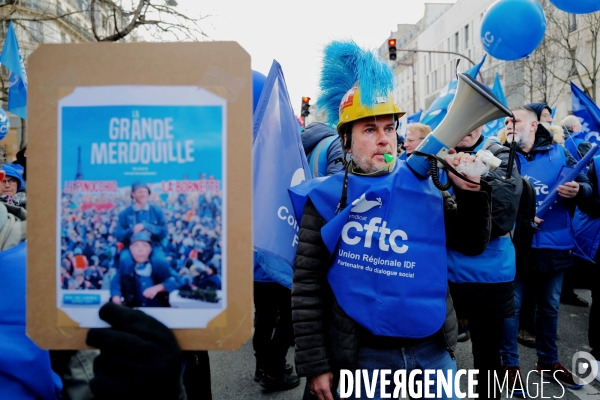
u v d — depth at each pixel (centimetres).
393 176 160
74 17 1925
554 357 322
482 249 170
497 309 228
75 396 112
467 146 247
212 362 382
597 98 2148
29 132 86
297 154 220
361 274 157
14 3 1195
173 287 85
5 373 108
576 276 358
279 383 323
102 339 81
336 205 164
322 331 164
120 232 86
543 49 2192
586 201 323
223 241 85
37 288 86
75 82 86
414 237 158
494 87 414
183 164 85
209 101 85
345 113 168
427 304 156
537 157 341
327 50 185
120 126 86
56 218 86
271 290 300
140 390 80
